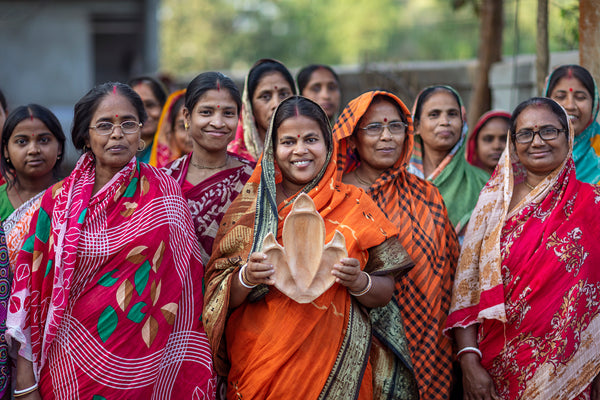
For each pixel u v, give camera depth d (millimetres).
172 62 28156
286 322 2982
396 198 3514
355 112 3439
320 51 25578
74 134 3152
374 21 24922
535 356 3176
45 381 3025
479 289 3369
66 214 3055
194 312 3234
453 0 8336
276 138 3164
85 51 17406
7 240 3439
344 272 2891
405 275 3400
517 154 3443
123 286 3031
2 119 4383
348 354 3025
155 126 5402
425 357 3359
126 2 17516
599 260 3219
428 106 4293
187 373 3178
